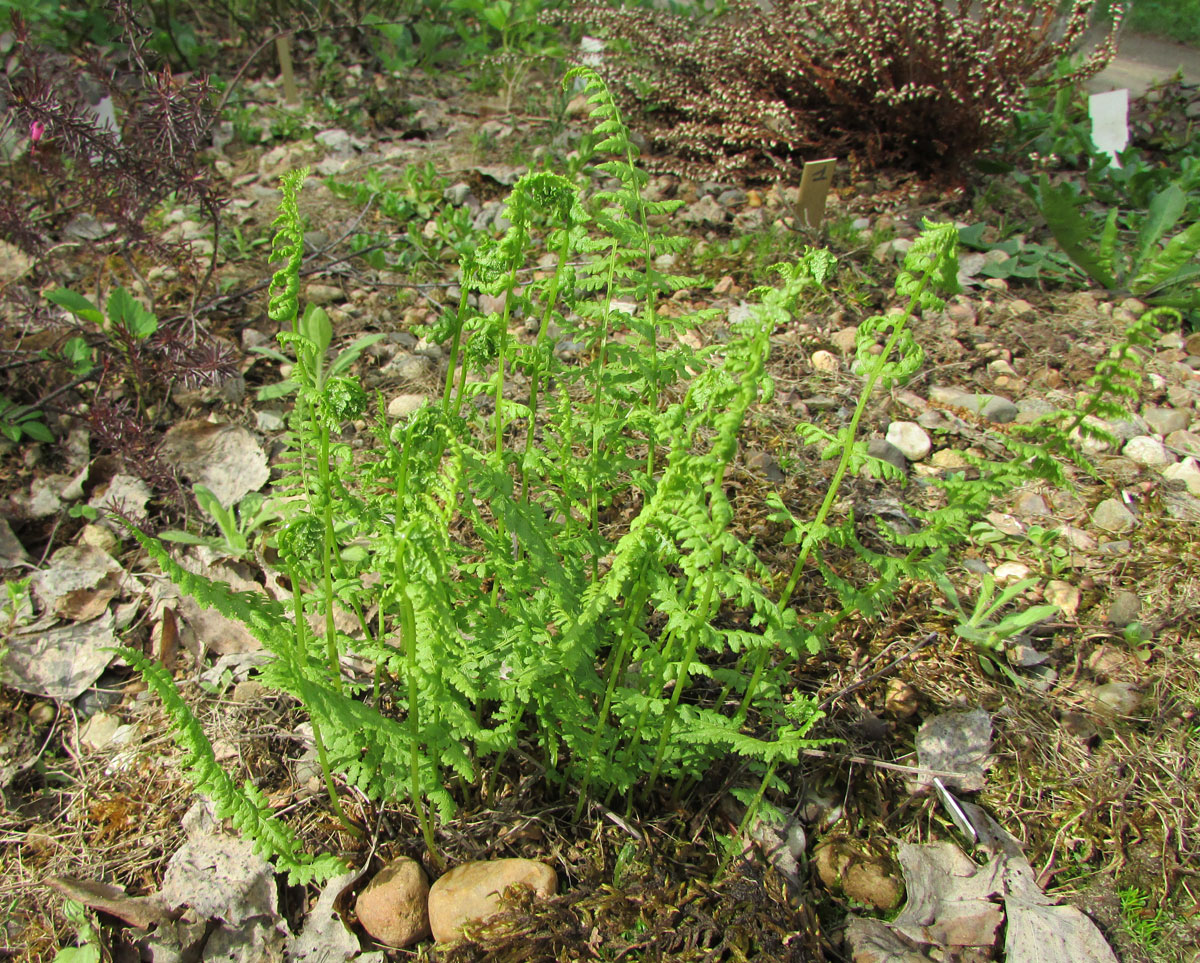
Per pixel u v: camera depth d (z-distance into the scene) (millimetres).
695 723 1911
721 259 4414
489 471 1826
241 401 3559
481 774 2154
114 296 3461
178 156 3568
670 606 1740
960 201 5086
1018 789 2322
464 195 5020
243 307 4109
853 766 2328
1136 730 2459
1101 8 7328
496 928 1880
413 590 1540
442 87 6746
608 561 2600
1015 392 3699
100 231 4559
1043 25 4906
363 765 1979
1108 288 4395
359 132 6000
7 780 2355
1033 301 4309
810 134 5434
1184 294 4320
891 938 2012
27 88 3463
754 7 5637
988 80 4773
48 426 3441
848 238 4539
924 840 2217
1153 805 2277
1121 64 7414
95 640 2664
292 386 3260
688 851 2084
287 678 1656
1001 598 2547
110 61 6008
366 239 4566
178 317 3752
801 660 2547
